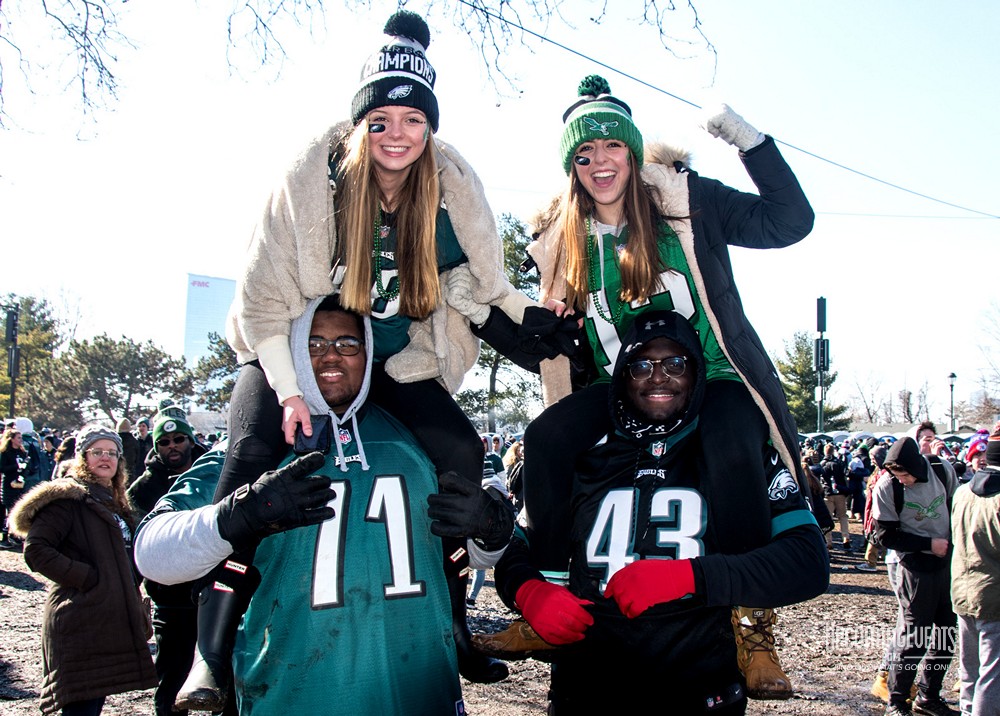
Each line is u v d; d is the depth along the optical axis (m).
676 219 2.62
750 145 2.56
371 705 2.22
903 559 5.73
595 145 2.63
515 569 2.61
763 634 2.51
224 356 32.62
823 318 20.67
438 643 2.37
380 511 2.37
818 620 8.76
